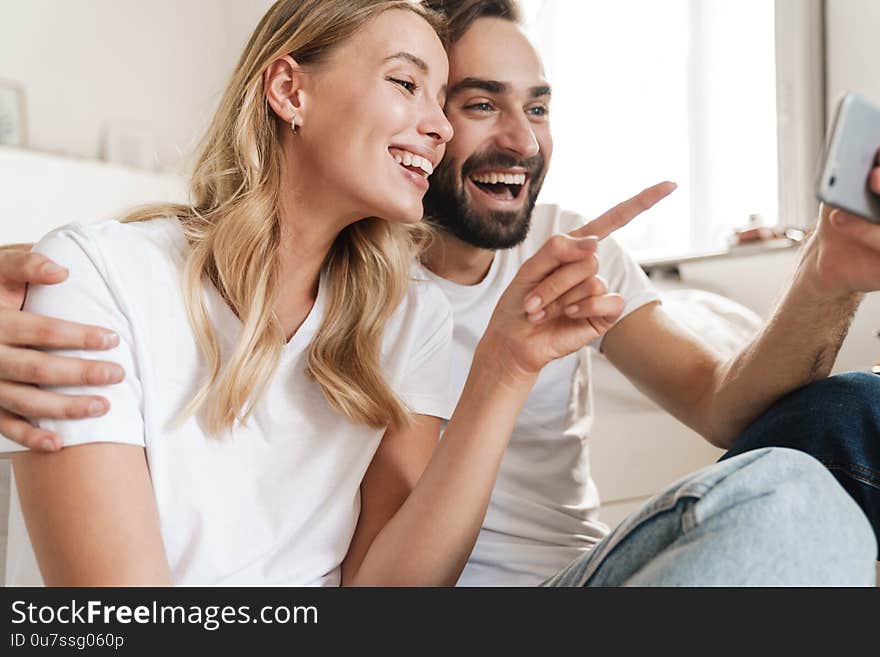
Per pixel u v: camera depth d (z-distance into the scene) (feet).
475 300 4.26
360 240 3.49
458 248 4.27
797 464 2.39
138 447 2.87
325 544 3.26
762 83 8.82
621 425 6.53
